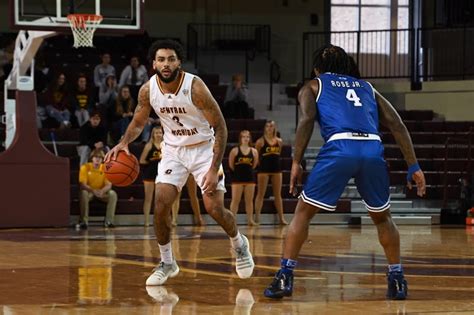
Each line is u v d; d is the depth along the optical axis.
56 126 22.19
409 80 27.70
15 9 16.92
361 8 29.73
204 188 8.02
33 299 7.48
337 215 20.61
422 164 22.64
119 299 7.47
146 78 23.70
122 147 8.53
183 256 11.59
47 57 25.44
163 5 28.59
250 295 7.69
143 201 19.89
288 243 7.46
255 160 19.64
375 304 7.15
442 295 7.71
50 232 17.39
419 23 28.69
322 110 7.50
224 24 28.38
